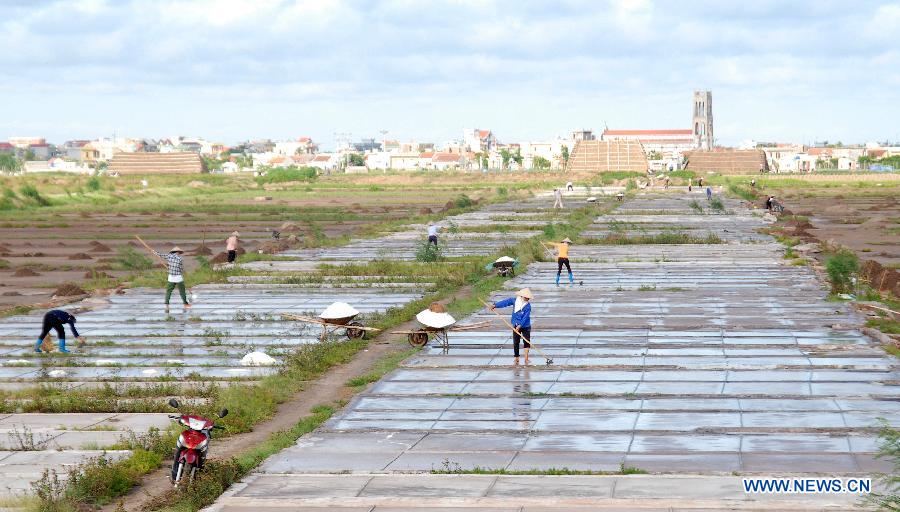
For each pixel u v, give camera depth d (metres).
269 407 22.20
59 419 21.58
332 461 17.81
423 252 55.03
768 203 95.69
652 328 31.86
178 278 38.41
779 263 51.69
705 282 44.28
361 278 47.28
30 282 50.72
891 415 20.16
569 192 155.88
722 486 15.50
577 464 17.19
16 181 143.00
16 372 26.92
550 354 27.77
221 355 28.91
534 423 20.34
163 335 32.50
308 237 71.75
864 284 40.88
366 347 29.72
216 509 15.19
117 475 16.61
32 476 17.17
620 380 24.30
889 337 28.80
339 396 23.53
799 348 27.84
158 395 23.84
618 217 92.12
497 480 16.25
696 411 20.95
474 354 28.05
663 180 192.62
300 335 32.19
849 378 23.94
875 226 77.69
